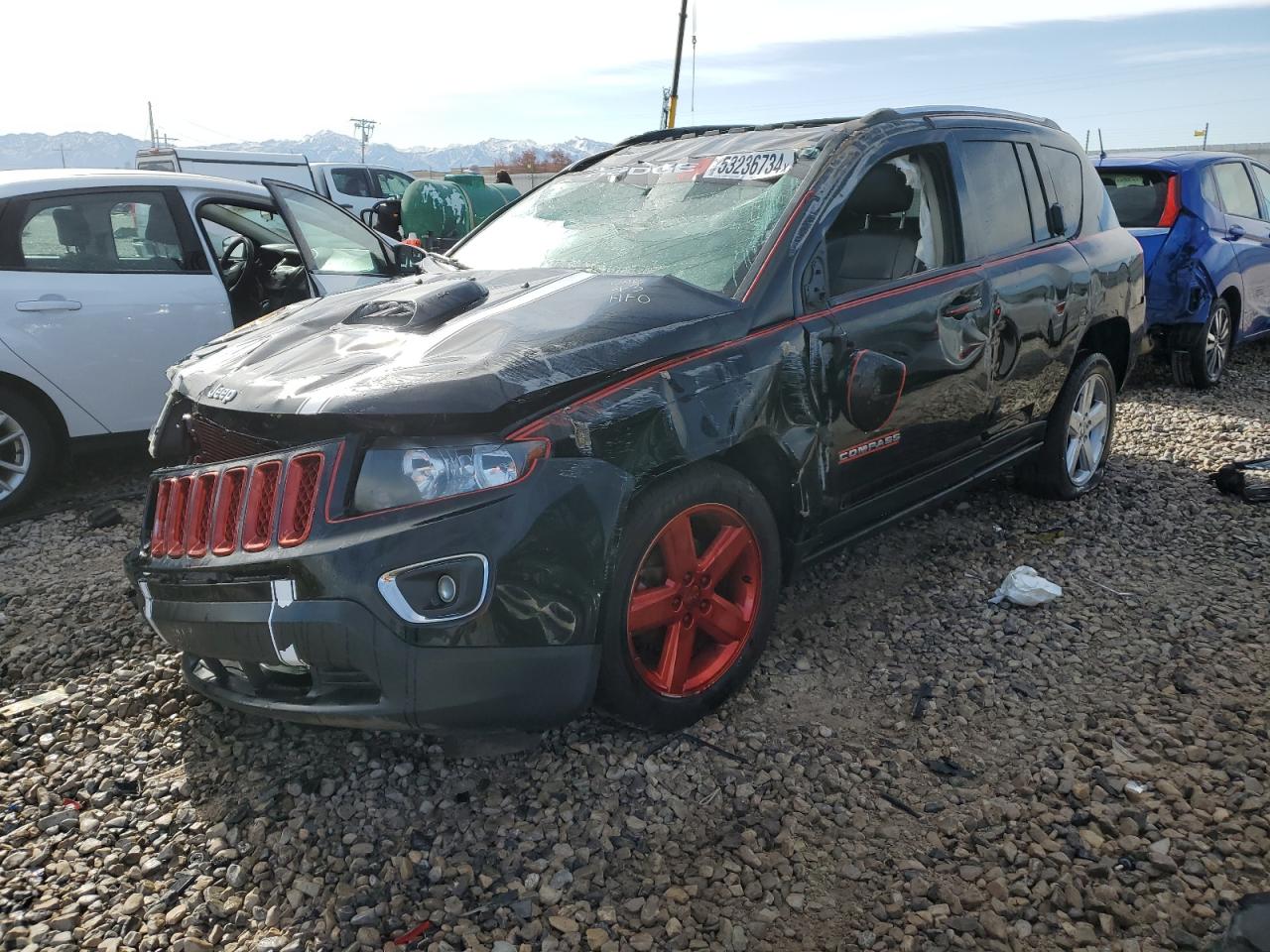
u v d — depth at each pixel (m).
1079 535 4.35
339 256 5.99
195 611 2.47
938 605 3.69
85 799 2.64
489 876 2.29
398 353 2.60
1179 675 3.12
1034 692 3.06
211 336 5.48
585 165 4.20
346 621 2.25
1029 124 4.35
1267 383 7.52
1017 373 3.94
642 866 2.34
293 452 2.37
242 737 2.92
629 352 2.56
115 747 2.89
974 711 2.97
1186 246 6.86
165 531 2.67
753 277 2.94
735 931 2.12
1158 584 3.83
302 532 2.32
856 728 2.89
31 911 2.23
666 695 2.73
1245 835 2.37
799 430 2.91
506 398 2.31
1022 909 2.17
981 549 4.20
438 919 2.17
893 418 3.28
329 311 3.10
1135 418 6.41
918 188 3.55
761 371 2.79
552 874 2.31
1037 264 4.01
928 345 3.37
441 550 2.26
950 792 2.58
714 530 2.84
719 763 2.72
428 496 2.29
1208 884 2.22
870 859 2.35
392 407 2.30
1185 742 2.78
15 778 2.75
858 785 2.62
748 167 3.42
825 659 3.29
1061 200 4.38
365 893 2.25
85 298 5.04
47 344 4.94
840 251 3.23
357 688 2.38
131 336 5.19
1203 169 7.17
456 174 17.28
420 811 2.54
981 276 3.67
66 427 5.12
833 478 3.09
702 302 2.84
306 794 2.63
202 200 5.51
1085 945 2.06
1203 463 5.37
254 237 5.81
